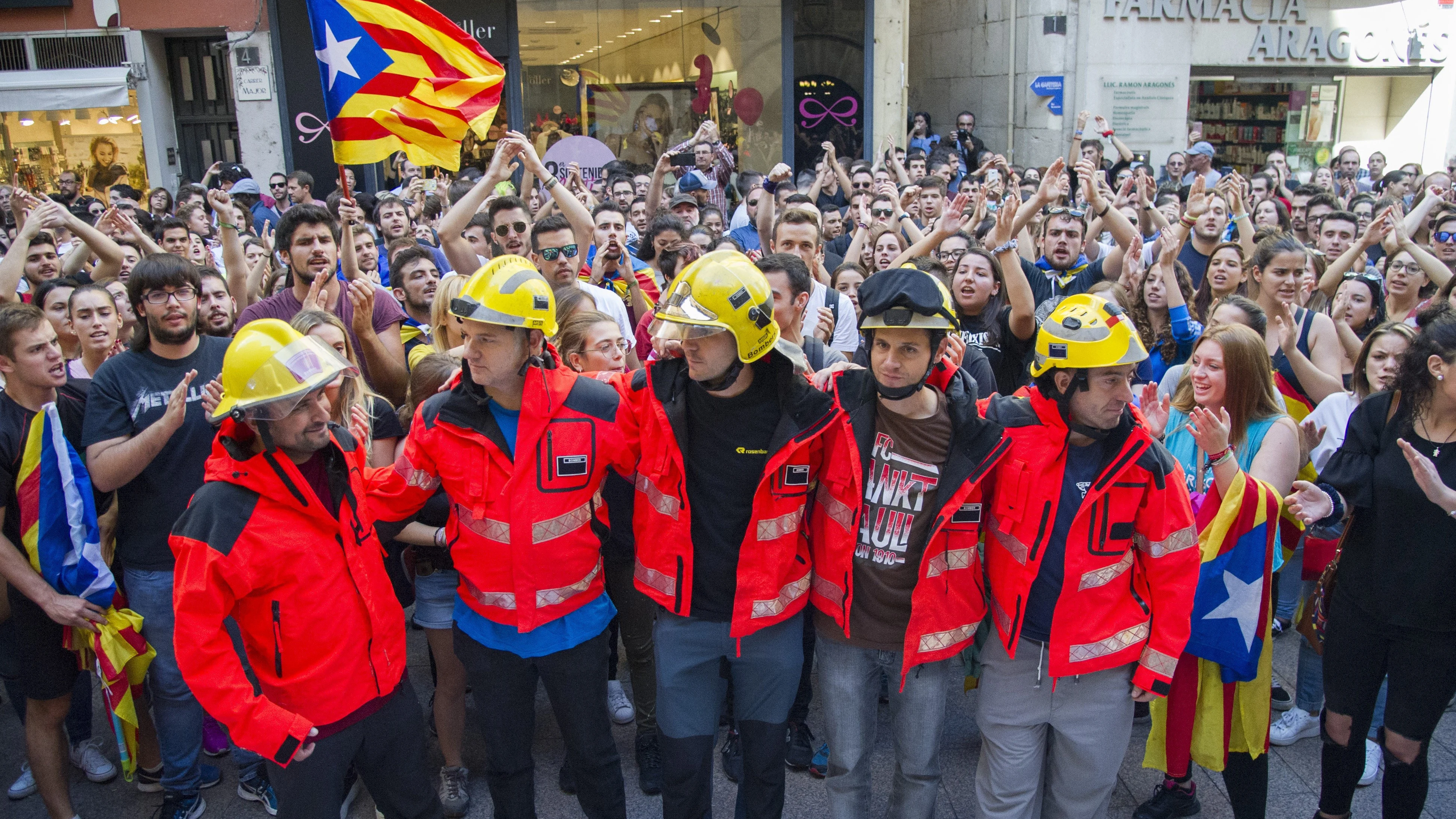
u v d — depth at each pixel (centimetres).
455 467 292
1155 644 278
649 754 379
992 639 292
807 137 1423
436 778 382
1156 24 1588
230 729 251
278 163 1316
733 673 298
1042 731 290
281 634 262
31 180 1354
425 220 809
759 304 263
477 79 484
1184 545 274
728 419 282
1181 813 346
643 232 772
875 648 289
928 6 1878
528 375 288
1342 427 395
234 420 254
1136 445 265
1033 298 457
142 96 1331
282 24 1280
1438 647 292
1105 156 1322
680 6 1373
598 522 318
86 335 416
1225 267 522
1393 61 1714
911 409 277
